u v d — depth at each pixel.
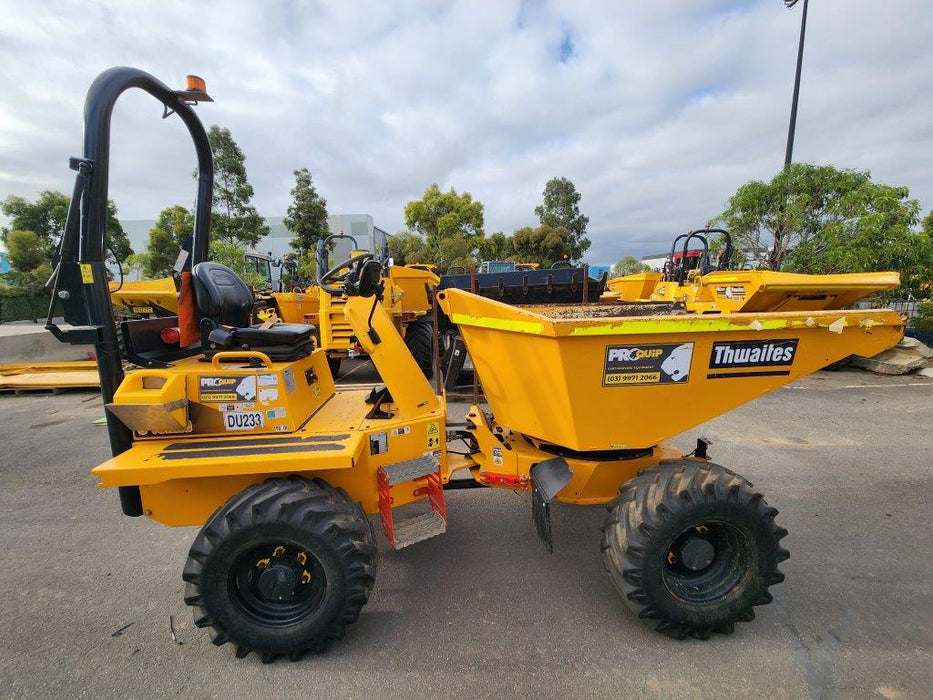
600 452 2.62
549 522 2.34
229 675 2.04
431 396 2.64
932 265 8.39
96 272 2.13
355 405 2.86
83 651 2.18
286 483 2.10
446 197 29.94
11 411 6.29
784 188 9.38
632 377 2.22
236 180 22.31
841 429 5.12
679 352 2.20
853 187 8.84
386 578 2.71
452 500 3.68
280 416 2.29
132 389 2.11
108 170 2.16
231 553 1.96
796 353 2.25
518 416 2.55
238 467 2.02
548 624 2.31
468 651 2.15
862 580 2.62
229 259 14.36
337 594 2.04
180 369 2.25
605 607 2.44
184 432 2.24
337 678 2.01
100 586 2.68
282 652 2.06
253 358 2.35
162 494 2.23
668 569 2.25
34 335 8.19
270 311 8.30
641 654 2.11
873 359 7.88
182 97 2.57
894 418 5.47
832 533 3.11
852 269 8.32
